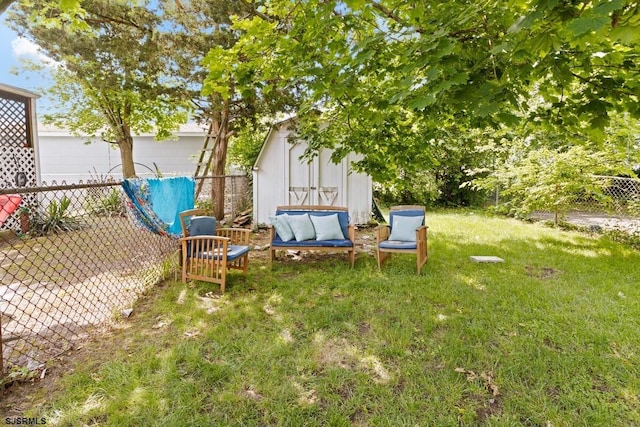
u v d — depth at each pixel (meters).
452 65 2.32
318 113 5.62
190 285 3.97
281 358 2.47
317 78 3.06
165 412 1.94
